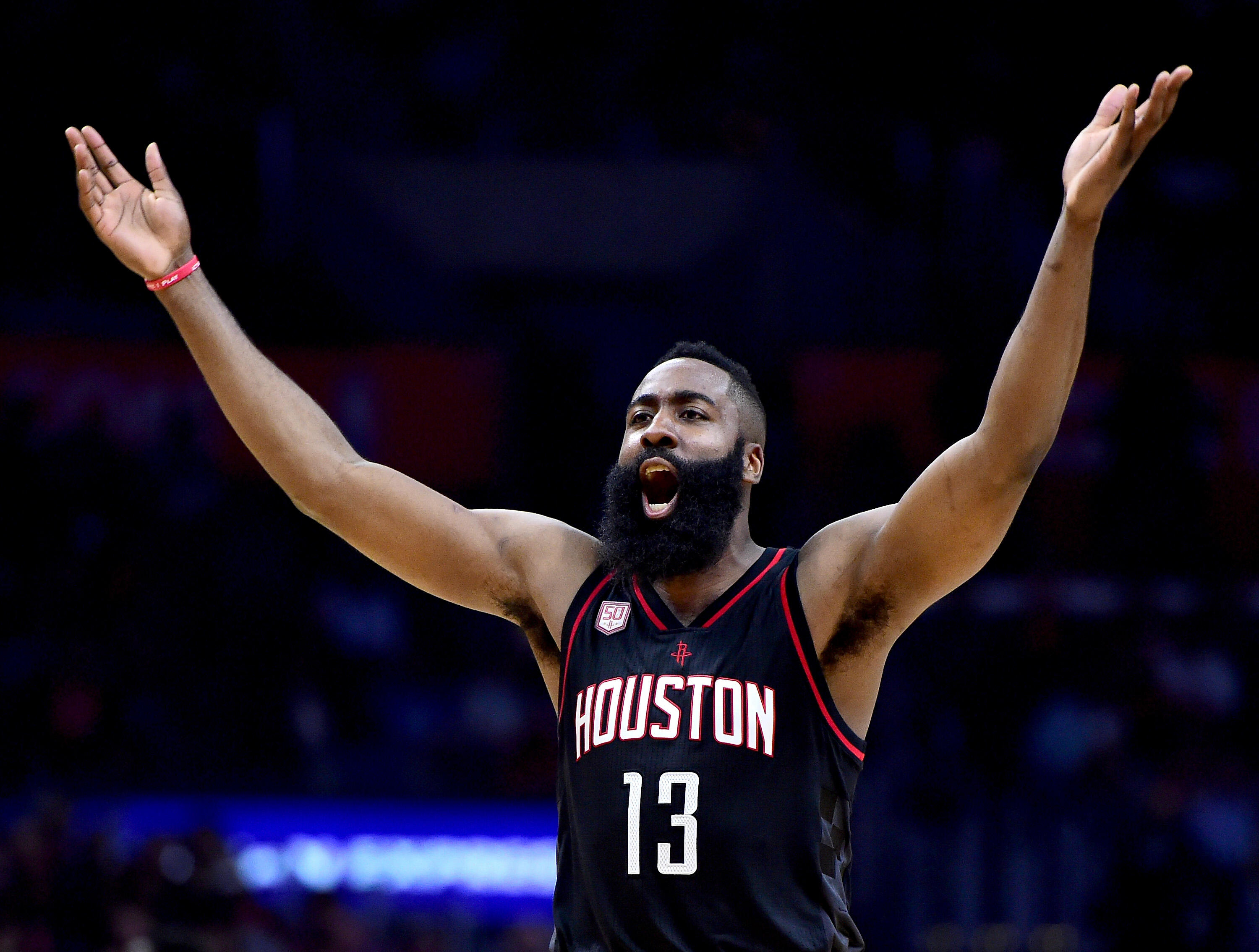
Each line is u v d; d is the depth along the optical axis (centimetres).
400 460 2456
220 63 2573
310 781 1956
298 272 2608
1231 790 1961
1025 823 1781
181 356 2373
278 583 2186
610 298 2686
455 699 2164
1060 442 2341
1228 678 2119
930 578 591
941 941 1734
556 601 647
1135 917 1714
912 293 2569
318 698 2095
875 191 2620
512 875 1833
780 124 2647
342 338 2614
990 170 2583
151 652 2089
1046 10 2597
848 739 598
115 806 1834
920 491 585
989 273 2525
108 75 2530
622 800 580
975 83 2605
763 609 609
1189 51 2602
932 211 2588
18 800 1831
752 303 2634
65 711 1983
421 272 2653
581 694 610
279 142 2595
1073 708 2030
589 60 2694
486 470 2477
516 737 2061
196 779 1945
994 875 1762
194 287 650
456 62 2705
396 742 2070
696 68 2673
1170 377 2362
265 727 2033
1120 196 2641
